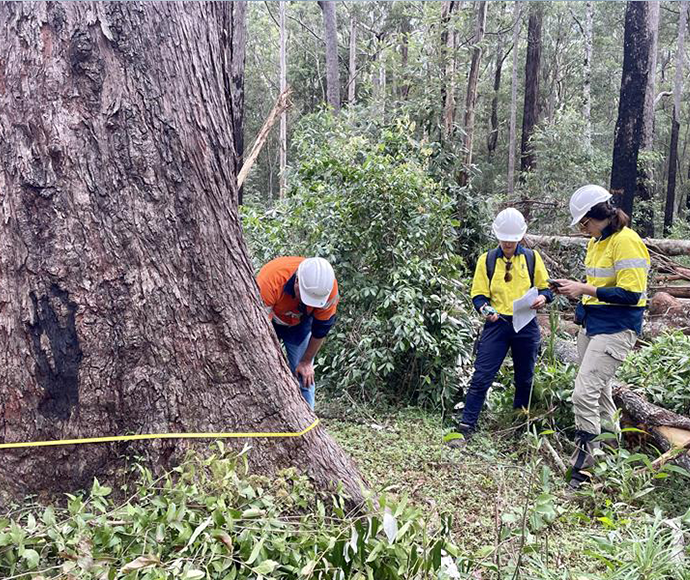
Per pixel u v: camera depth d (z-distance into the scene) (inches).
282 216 245.8
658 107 1237.1
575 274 350.9
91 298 87.6
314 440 103.3
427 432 193.3
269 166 1107.3
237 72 363.9
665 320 302.0
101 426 89.4
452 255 230.1
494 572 105.0
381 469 164.2
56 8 84.8
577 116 607.2
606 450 175.2
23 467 86.7
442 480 158.9
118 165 88.0
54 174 85.6
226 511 84.2
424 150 251.9
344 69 1226.0
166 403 92.2
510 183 863.7
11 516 85.0
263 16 1181.7
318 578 84.1
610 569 107.9
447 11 359.9
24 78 84.7
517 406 201.6
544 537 121.9
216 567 79.1
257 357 99.3
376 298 219.1
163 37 90.8
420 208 223.1
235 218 100.9
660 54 1332.4
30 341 86.1
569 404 199.8
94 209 87.2
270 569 78.1
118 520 82.4
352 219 224.2
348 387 219.9
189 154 93.0
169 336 92.0
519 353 194.5
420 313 209.5
